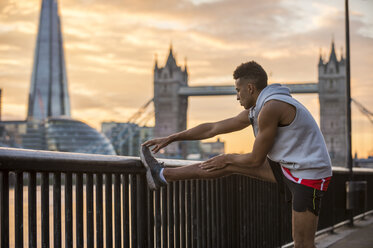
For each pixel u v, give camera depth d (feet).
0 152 6.05
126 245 8.82
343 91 604.49
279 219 15.83
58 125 595.88
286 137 8.24
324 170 8.35
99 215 8.12
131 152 620.49
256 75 8.50
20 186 6.44
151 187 8.98
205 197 11.48
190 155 637.71
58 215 7.18
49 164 6.82
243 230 13.25
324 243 18.39
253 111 8.77
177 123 638.12
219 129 9.37
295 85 618.03
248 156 8.36
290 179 8.45
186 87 645.92
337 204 23.30
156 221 9.74
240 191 13.20
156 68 655.35
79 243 7.62
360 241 18.78
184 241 10.69
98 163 7.91
